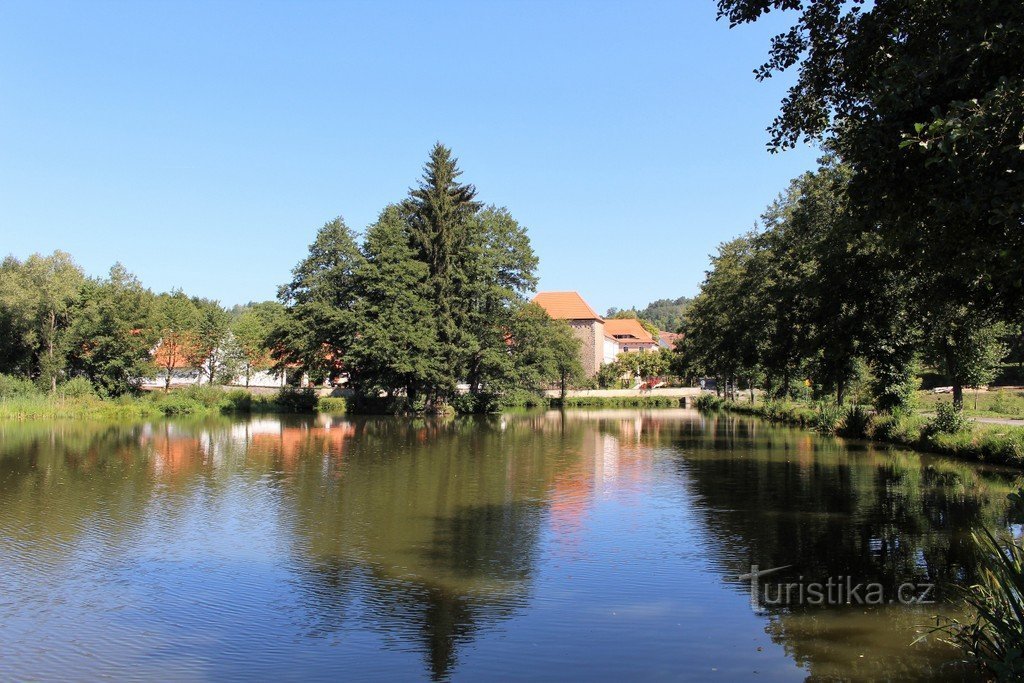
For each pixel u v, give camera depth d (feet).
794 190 130.52
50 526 50.75
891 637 29.68
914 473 71.56
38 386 176.35
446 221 184.34
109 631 31.32
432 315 180.75
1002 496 58.34
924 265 33.37
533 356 201.05
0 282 169.68
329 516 54.13
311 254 194.39
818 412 131.23
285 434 124.47
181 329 211.20
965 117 22.59
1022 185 22.27
